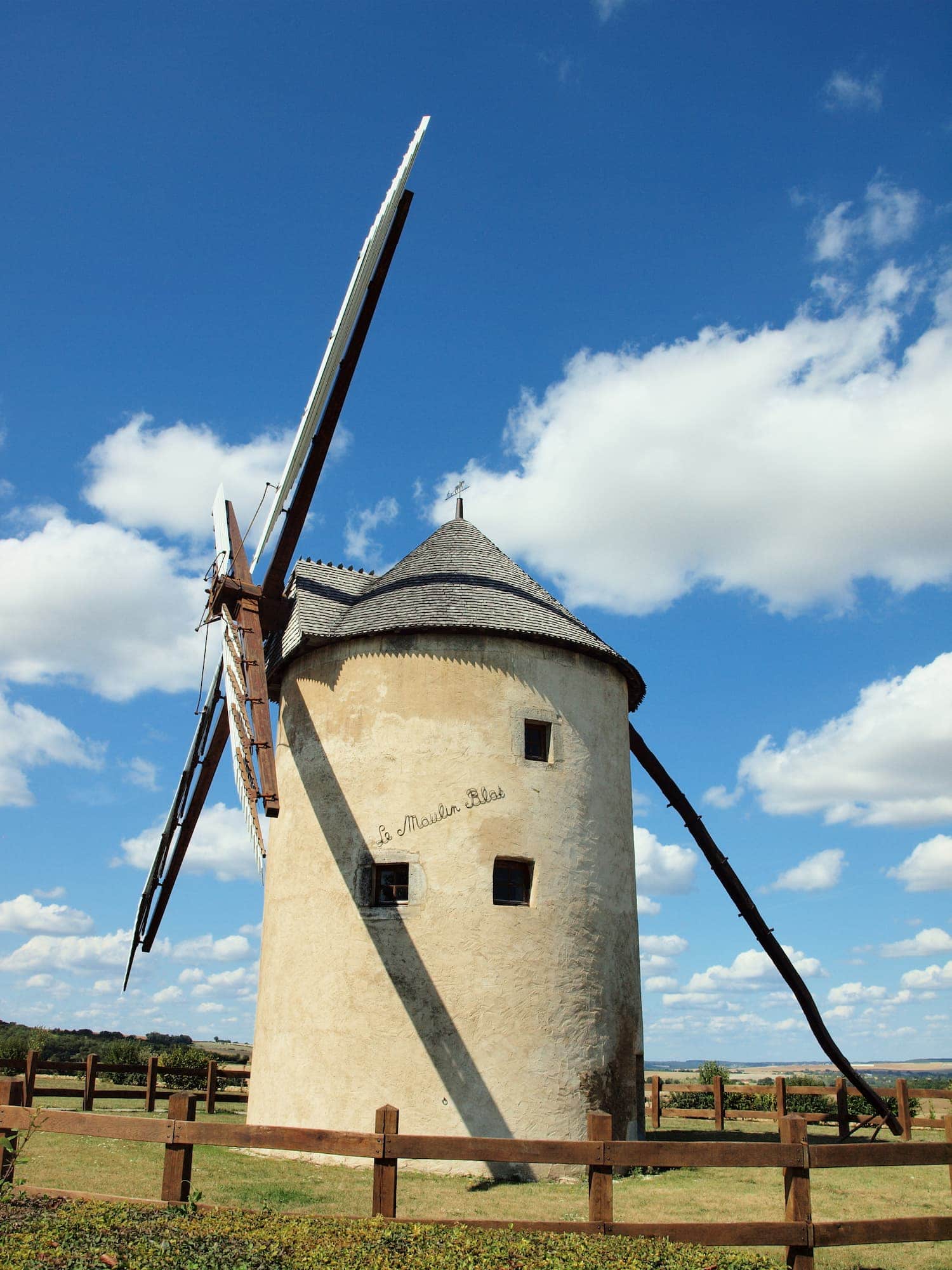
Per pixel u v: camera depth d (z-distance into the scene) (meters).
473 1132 14.27
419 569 18.34
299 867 16.62
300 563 19.31
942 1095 20.30
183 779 20.50
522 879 16.00
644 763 20.44
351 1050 14.94
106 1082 27.98
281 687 18.84
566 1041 15.11
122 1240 6.77
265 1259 6.54
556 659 17.12
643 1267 6.75
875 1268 9.11
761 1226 7.75
